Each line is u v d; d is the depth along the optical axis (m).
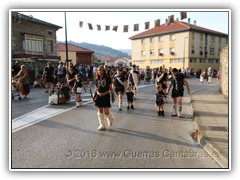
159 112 9.18
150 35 56.53
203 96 14.20
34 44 31.66
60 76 16.62
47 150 5.46
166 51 54.28
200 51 53.53
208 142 5.57
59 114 9.16
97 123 7.88
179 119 8.58
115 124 7.77
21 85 12.69
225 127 6.91
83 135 6.58
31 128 7.21
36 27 32.03
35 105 11.03
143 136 6.54
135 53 60.78
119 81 10.08
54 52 35.44
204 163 4.88
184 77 8.95
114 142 6.03
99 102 6.96
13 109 10.01
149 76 26.56
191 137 6.50
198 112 9.17
